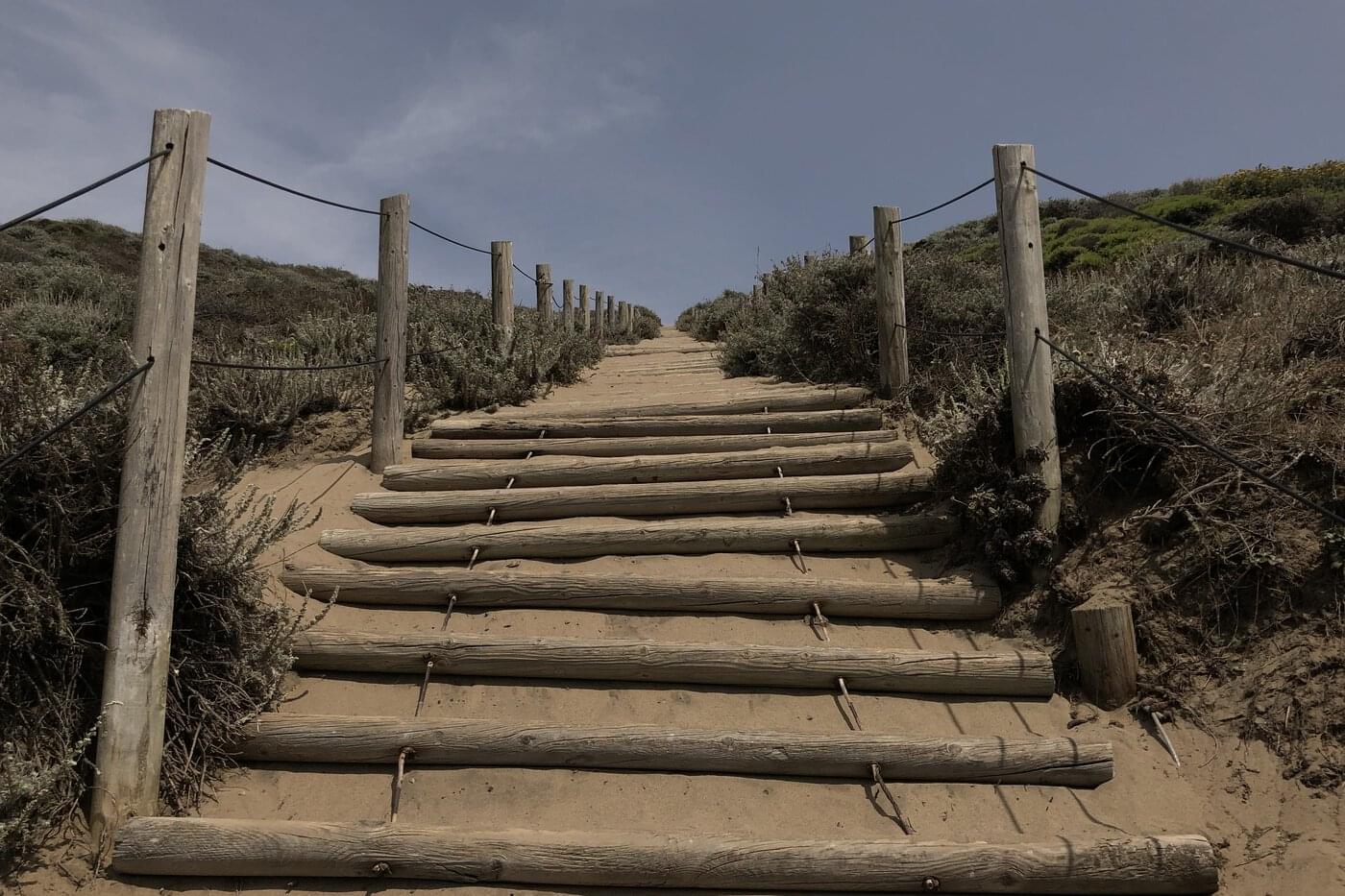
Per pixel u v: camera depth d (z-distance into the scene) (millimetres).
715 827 2758
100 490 2848
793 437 5531
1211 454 3518
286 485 5121
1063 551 3752
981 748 2961
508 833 2605
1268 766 2719
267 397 5875
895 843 2564
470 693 3396
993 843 2570
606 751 2994
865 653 3424
